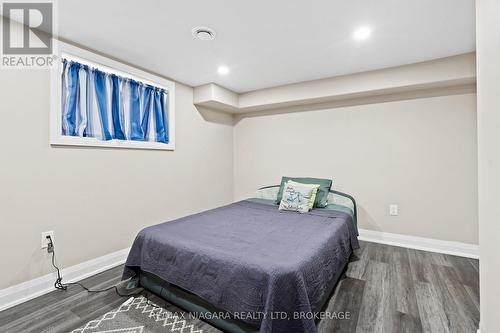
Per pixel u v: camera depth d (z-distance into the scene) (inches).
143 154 110.1
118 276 87.8
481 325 48.3
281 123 149.7
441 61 98.5
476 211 102.0
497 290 39.6
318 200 117.0
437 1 64.2
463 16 70.7
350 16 71.1
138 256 76.3
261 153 157.5
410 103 114.0
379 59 100.3
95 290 77.9
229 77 121.9
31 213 75.1
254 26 76.5
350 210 111.1
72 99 85.6
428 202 110.8
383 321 62.2
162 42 86.7
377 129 121.6
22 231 73.2
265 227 84.2
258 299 51.9
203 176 144.5
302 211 107.4
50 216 79.4
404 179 115.7
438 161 108.7
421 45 88.3
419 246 112.5
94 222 91.6
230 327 57.3
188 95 134.0
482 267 47.1
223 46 89.6
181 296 67.3
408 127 114.5
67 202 83.7
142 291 77.0
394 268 91.9
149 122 113.8
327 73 116.0
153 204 114.8
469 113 102.8
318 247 65.6
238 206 120.2
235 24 75.4
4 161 69.9
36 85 76.2
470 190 103.0
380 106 120.7
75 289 78.5
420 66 102.4
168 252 68.3
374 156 122.4
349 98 127.2
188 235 74.7
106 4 65.1
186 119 132.9
